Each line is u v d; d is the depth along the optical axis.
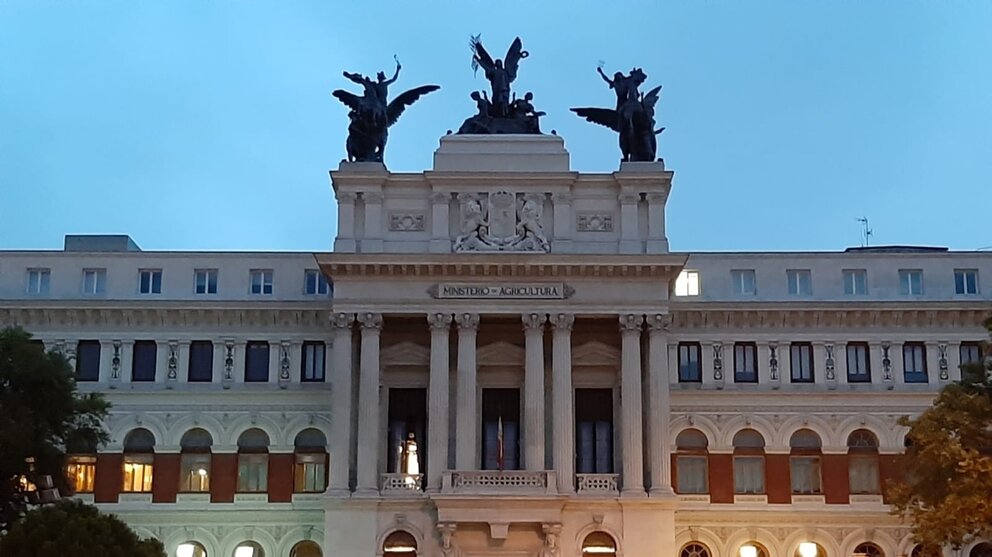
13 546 61.25
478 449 86.69
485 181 86.81
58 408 77.00
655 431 83.75
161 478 88.38
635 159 88.38
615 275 85.25
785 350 90.56
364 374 84.25
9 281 91.88
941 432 72.81
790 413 89.75
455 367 86.56
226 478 88.44
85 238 98.62
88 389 89.50
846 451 89.12
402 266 84.50
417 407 88.06
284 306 90.06
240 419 89.38
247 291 91.75
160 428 89.19
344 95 90.06
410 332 88.19
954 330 90.75
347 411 83.81
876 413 89.69
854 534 87.81
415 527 82.38
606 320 86.69
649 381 84.62
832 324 90.88
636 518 82.38
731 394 89.62
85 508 64.75
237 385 89.81
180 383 89.94
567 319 84.88
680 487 88.88
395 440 87.50
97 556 61.06
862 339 90.81
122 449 88.88
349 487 83.06
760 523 88.00
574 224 87.25
